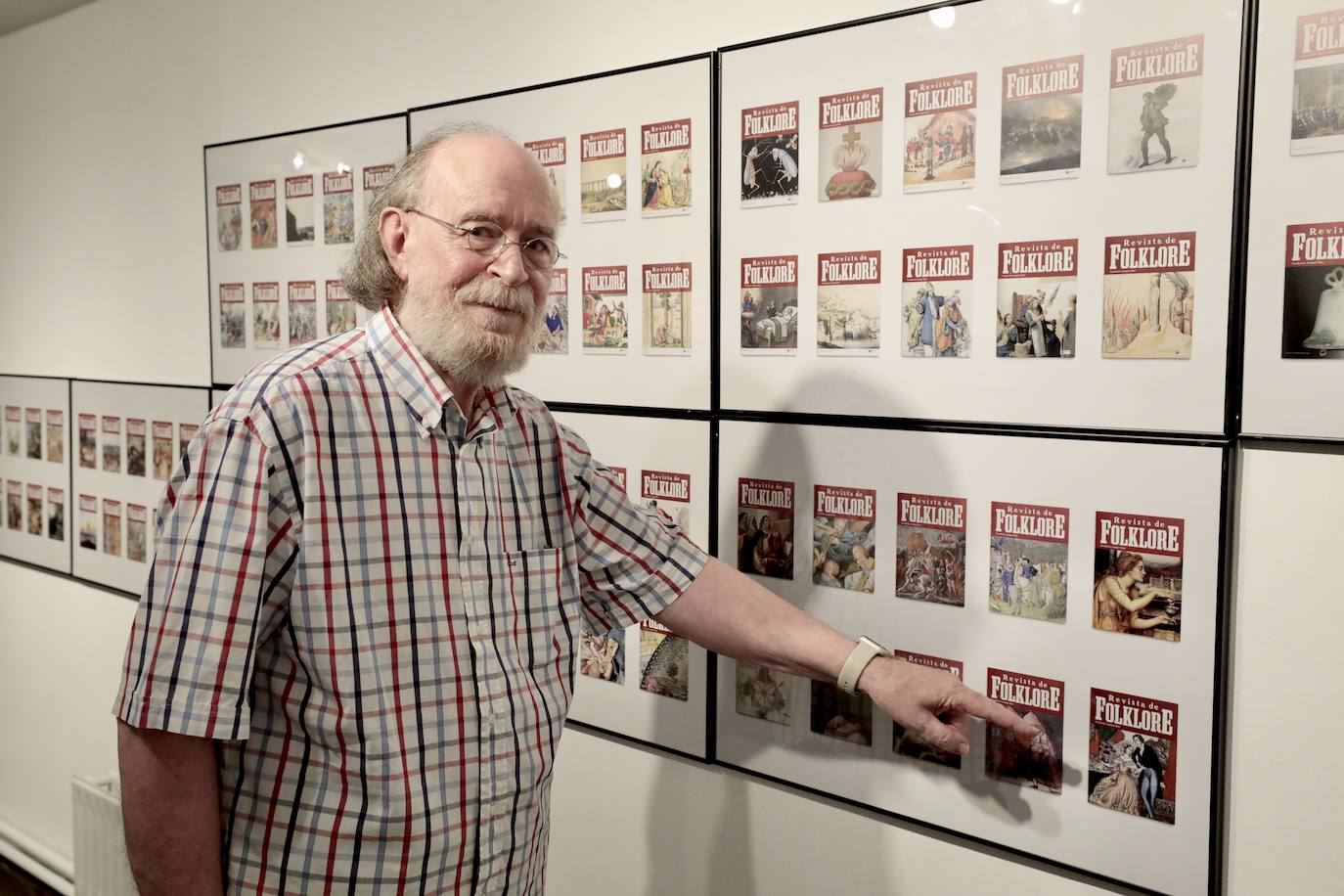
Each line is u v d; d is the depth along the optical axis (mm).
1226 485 1102
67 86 2607
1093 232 1169
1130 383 1160
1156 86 1112
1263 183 1060
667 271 1552
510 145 1173
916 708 1253
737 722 1549
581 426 1699
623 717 1702
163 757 1031
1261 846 1127
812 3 1386
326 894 1072
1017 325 1232
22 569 2861
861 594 1393
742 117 1439
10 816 2945
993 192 1234
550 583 1252
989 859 1328
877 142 1318
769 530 1476
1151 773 1176
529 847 1216
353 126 1948
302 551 1048
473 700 1136
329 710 1062
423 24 1858
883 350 1343
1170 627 1150
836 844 1476
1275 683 1107
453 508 1150
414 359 1148
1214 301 1098
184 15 2293
